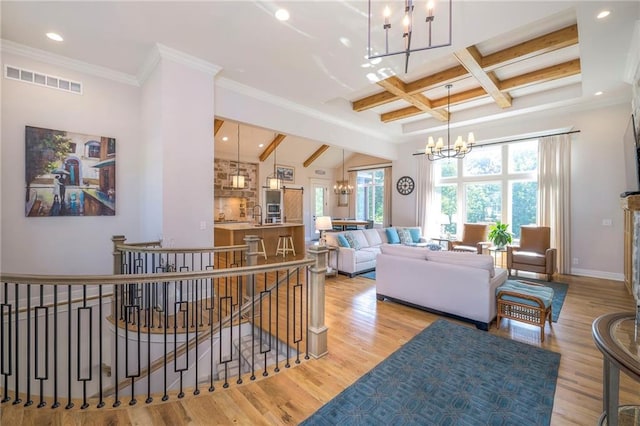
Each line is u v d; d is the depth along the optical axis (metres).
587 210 5.35
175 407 1.91
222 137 7.89
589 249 5.34
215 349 3.13
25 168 3.32
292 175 10.23
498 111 5.88
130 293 3.34
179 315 3.35
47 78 3.45
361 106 5.75
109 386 3.27
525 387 2.10
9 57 3.23
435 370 2.32
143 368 3.00
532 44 3.63
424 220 7.66
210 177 3.80
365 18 2.79
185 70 3.56
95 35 3.11
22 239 3.31
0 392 2.06
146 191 3.86
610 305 3.82
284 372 2.31
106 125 3.86
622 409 1.58
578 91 4.99
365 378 2.22
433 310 3.53
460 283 3.25
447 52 3.36
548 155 5.72
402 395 2.02
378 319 3.39
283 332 3.07
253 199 9.33
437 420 1.78
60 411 1.85
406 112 6.23
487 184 6.87
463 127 6.86
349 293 4.40
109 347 3.56
